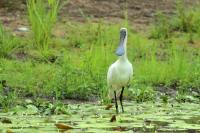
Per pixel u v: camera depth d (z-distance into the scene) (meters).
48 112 14.00
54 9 20.05
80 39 20.84
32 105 14.47
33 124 12.43
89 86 16.20
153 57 18.38
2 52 18.83
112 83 14.81
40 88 16.20
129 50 20.19
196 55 20.28
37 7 19.98
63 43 20.61
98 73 16.73
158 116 13.75
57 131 11.64
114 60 18.08
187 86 17.61
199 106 15.46
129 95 16.44
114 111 14.50
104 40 20.06
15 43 19.45
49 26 19.77
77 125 12.35
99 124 12.54
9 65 17.58
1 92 15.56
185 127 12.34
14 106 14.70
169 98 16.64
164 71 17.97
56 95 15.57
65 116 13.62
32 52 19.34
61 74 16.36
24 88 16.06
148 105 15.51
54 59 18.72
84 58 17.55
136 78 17.44
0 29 19.22
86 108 14.82
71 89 15.95
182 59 18.41
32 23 19.84
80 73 16.61
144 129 12.12
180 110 14.74
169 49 20.30
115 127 12.23
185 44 21.59
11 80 16.39
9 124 12.42
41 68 17.50
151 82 17.59
